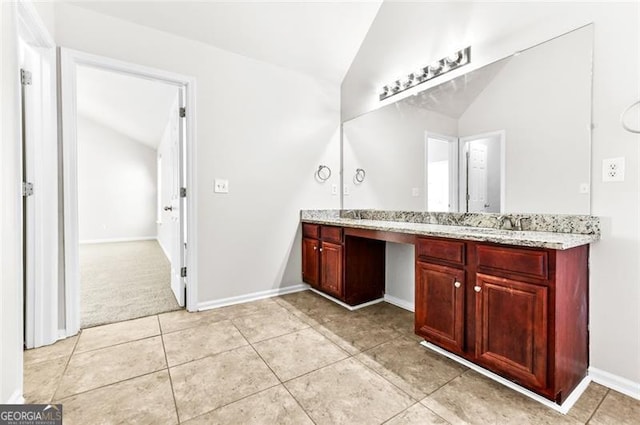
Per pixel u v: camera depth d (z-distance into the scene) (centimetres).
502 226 187
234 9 231
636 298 140
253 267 276
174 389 144
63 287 196
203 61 246
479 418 124
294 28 259
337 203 328
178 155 255
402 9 252
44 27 172
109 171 681
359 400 136
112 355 175
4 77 123
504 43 184
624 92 141
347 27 277
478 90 199
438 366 165
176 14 222
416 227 202
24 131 179
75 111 198
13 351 127
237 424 121
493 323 148
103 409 129
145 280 343
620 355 144
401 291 261
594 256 151
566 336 134
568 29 158
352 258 256
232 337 199
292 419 124
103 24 206
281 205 291
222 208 257
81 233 657
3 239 121
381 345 189
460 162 210
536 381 132
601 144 149
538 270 131
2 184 121
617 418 124
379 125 278
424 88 235
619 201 144
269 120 282
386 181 272
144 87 371
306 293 298
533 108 172
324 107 317
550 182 166
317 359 172
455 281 165
